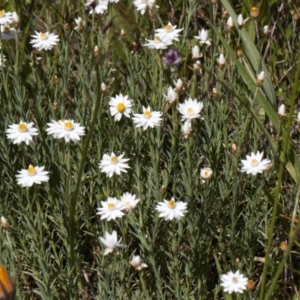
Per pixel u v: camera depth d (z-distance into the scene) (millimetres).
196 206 1239
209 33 1438
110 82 1360
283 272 1270
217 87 1275
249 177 1275
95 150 1287
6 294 1015
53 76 1352
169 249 1219
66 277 1190
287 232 1248
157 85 1310
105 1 1344
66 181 1229
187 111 1202
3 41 1361
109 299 1170
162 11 1524
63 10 1455
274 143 1196
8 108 1288
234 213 1201
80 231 1286
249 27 1422
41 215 1188
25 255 1217
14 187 1236
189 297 1201
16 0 1484
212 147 1242
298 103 1422
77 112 1303
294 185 1260
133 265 1129
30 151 1290
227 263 1265
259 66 1293
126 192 1217
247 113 1259
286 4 1543
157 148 1214
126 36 1353
